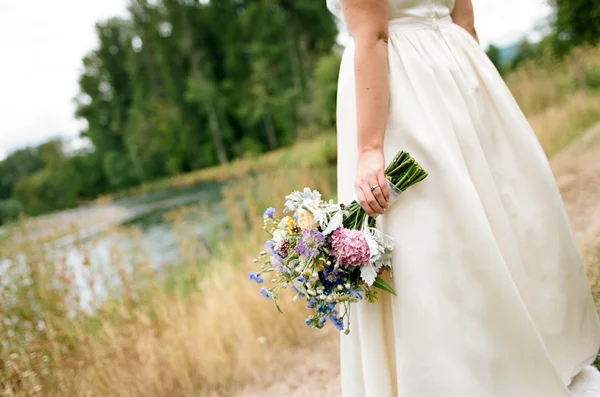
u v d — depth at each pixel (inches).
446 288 45.6
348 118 52.7
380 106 47.3
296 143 1240.8
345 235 45.1
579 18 487.8
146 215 735.7
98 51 2047.2
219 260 207.0
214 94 1632.6
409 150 47.8
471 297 45.5
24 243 189.3
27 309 127.9
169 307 138.2
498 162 52.1
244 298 126.5
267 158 1174.3
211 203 635.5
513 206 51.5
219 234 270.4
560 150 209.2
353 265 45.5
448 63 50.9
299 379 98.2
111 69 2044.8
